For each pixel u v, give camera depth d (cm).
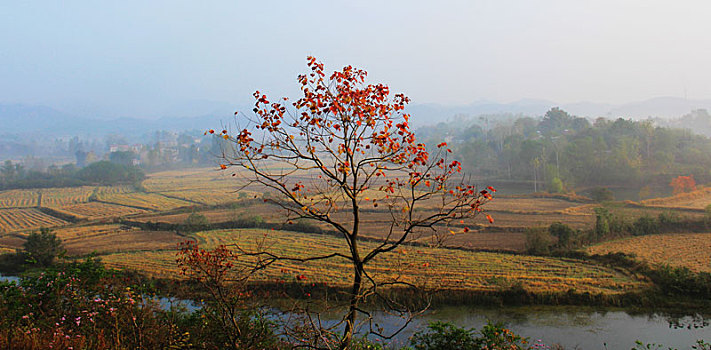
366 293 885
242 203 8088
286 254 4406
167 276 3622
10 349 817
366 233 5219
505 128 15612
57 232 6262
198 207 8019
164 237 5703
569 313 2880
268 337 1062
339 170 862
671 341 2453
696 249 4081
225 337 994
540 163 10250
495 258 4006
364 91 843
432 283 3138
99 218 7606
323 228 5581
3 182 12750
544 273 3538
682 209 6028
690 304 2916
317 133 846
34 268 4053
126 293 1095
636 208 6325
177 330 1073
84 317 1034
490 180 11119
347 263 3931
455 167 867
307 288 3127
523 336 2539
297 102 830
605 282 3294
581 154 10000
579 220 5788
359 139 859
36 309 1087
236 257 938
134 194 11062
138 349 920
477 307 2973
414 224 884
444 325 1313
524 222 5703
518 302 3041
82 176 13562
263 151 861
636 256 3872
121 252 4831
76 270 1196
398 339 2147
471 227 5366
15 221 7681
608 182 9700
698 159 9944
